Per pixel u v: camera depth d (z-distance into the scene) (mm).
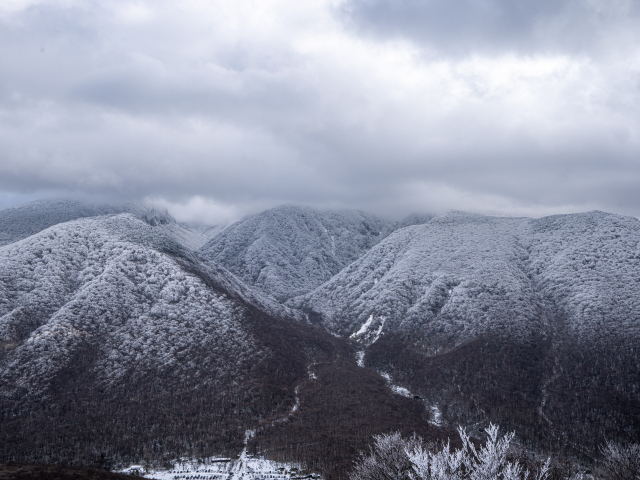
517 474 70062
